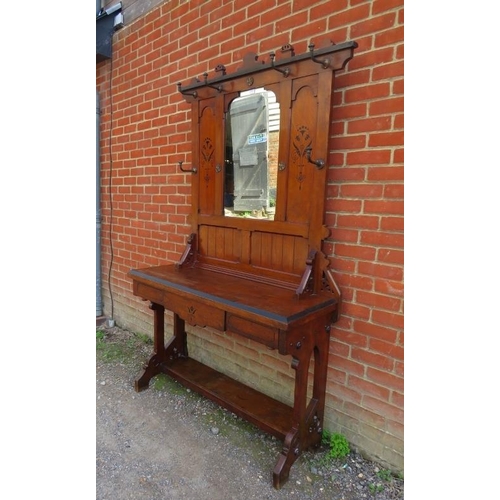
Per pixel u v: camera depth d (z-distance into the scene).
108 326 3.46
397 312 1.57
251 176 1.98
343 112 1.64
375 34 1.52
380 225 1.58
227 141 2.08
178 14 2.45
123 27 2.96
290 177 1.79
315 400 1.75
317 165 1.64
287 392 2.07
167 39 2.56
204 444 1.90
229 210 2.12
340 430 1.84
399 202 1.52
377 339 1.64
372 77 1.54
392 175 1.52
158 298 2.04
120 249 3.31
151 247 2.93
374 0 1.52
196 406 2.23
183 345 2.60
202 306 1.75
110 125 3.24
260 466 1.75
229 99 2.02
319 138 1.64
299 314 1.47
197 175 2.28
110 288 3.50
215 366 2.51
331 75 1.56
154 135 2.76
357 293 1.68
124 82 3.02
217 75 2.07
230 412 2.17
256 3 1.97
